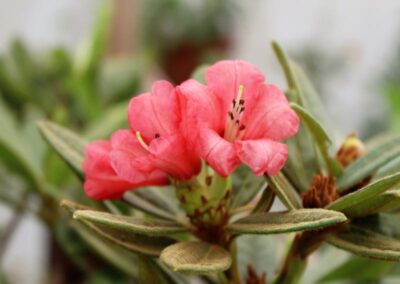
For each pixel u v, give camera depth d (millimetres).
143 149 337
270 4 1292
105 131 517
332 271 435
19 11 1138
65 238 457
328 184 356
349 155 382
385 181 318
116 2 871
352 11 1298
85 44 656
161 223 349
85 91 632
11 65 667
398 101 745
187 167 344
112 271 468
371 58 1317
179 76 986
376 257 337
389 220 350
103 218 321
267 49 1328
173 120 333
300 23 1313
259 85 340
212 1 980
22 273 1113
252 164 321
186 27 969
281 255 448
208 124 331
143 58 714
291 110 337
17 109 664
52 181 493
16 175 500
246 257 431
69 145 390
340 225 352
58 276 577
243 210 367
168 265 308
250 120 339
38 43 1173
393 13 1283
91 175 353
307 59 1164
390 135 423
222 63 340
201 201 354
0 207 866
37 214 501
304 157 378
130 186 356
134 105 335
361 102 1324
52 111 665
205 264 314
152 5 971
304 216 317
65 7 1146
